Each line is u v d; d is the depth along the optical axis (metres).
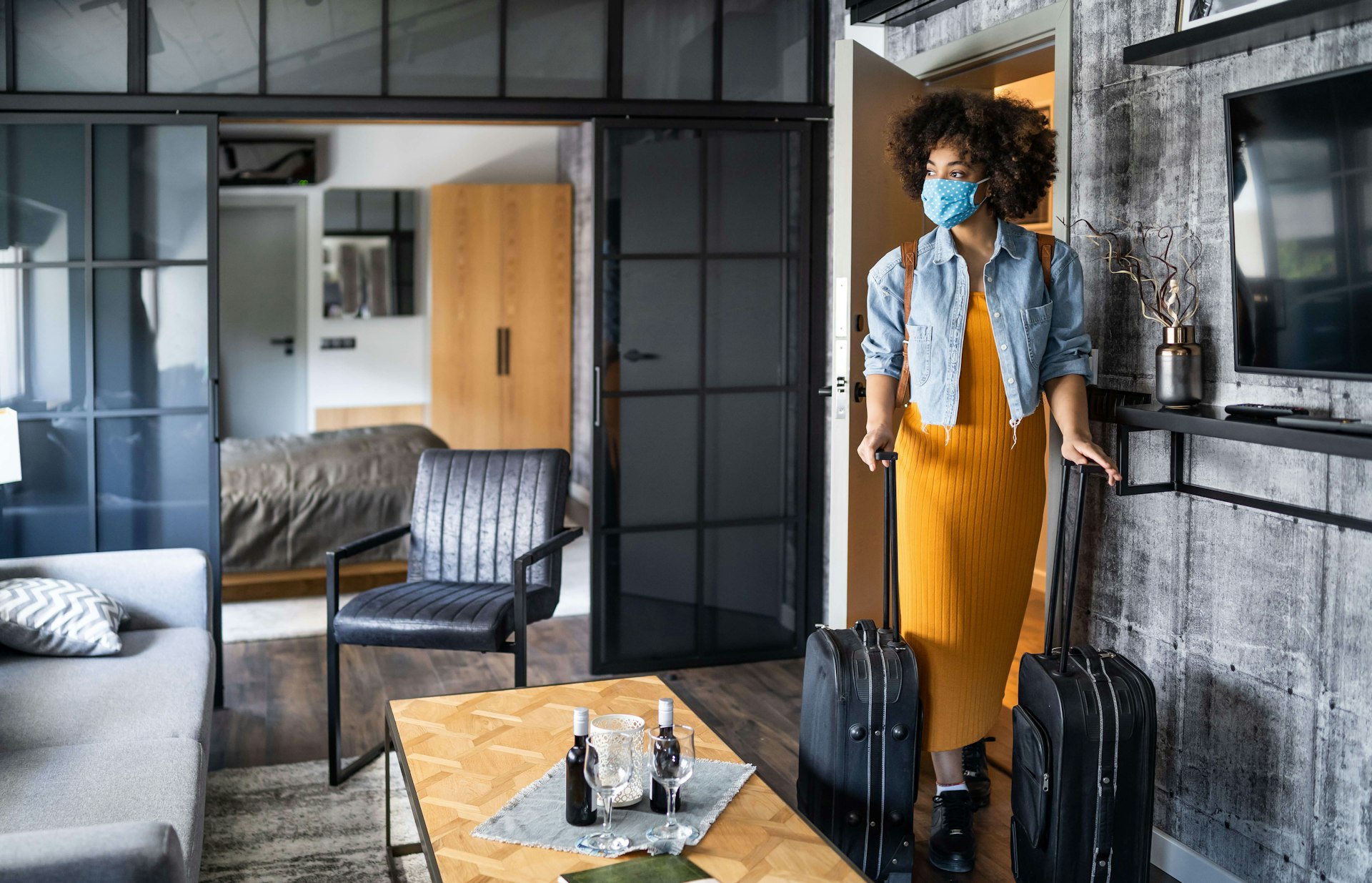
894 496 2.65
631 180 4.05
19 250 3.65
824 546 4.36
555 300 7.90
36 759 2.26
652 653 4.23
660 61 4.05
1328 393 2.21
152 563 3.26
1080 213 2.90
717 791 2.07
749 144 4.15
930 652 2.66
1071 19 2.89
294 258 8.23
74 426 3.73
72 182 3.66
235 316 8.20
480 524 3.55
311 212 8.00
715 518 4.26
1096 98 2.82
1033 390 2.56
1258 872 2.44
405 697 3.84
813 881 1.77
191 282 3.75
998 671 2.71
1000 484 2.60
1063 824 2.35
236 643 4.45
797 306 4.25
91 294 3.70
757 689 3.98
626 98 4.02
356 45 3.82
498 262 7.81
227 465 5.12
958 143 2.50
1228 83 2.41
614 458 4.14
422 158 8.09
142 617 3.24
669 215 4.10
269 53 3.76
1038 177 2.56
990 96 2.61
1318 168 2.09
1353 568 2.18
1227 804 2.52
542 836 1.90
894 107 3.35
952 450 2.59
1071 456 2.51
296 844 2.73
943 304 2.58
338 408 8.16
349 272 8.08
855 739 2.45
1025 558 2.68
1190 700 2.61
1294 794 2.34
